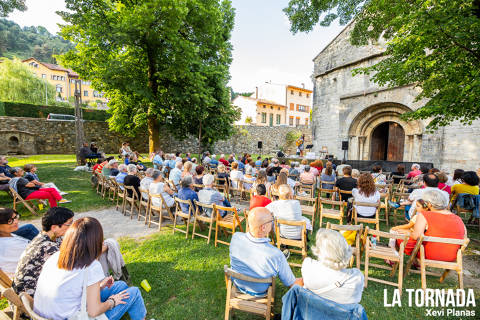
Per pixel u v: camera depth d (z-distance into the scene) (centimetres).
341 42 1409
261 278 218
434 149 1045
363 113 1345
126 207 690
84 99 5941
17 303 182
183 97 1450
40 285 172
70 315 171
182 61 1309
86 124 2173
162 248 430
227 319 237
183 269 363
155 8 1133
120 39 1177
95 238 177
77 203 706
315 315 179
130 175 616
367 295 310
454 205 530
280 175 507
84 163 1291
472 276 353
